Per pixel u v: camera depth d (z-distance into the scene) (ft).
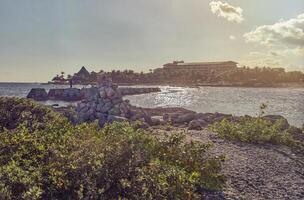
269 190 25.62
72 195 19.51
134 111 61.98
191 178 23.22
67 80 522.88
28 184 18.76
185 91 326.44
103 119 54.70
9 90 345.72
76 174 20.89
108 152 23.15
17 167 20.10
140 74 596.29
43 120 35.91
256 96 223.71
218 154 34.37
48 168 21.06
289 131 52.44
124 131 28.07
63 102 180.04
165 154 26.84
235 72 560.20
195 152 27.66
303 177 29.35
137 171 22.22
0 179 18.71
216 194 23.95
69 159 21.97
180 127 56.49
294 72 561.43
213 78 570.05
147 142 27.35
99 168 21.30
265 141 42.91
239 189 25.32
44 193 19.31
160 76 600.80
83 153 22.80
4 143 24.26
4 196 17.24
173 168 23.56
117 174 21.72
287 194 25.05
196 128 53.31
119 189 20.62
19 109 37.93
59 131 27.91
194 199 22.25
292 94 258.37
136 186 20.70
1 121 35.14
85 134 27.43
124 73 583.17
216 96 225.15
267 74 552.82
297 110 114.62
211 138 42.93
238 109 120.37
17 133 26.63
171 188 21.12
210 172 25.76
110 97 61.31
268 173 29.58
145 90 293.64
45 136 25.98
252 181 27.22
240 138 42.93
